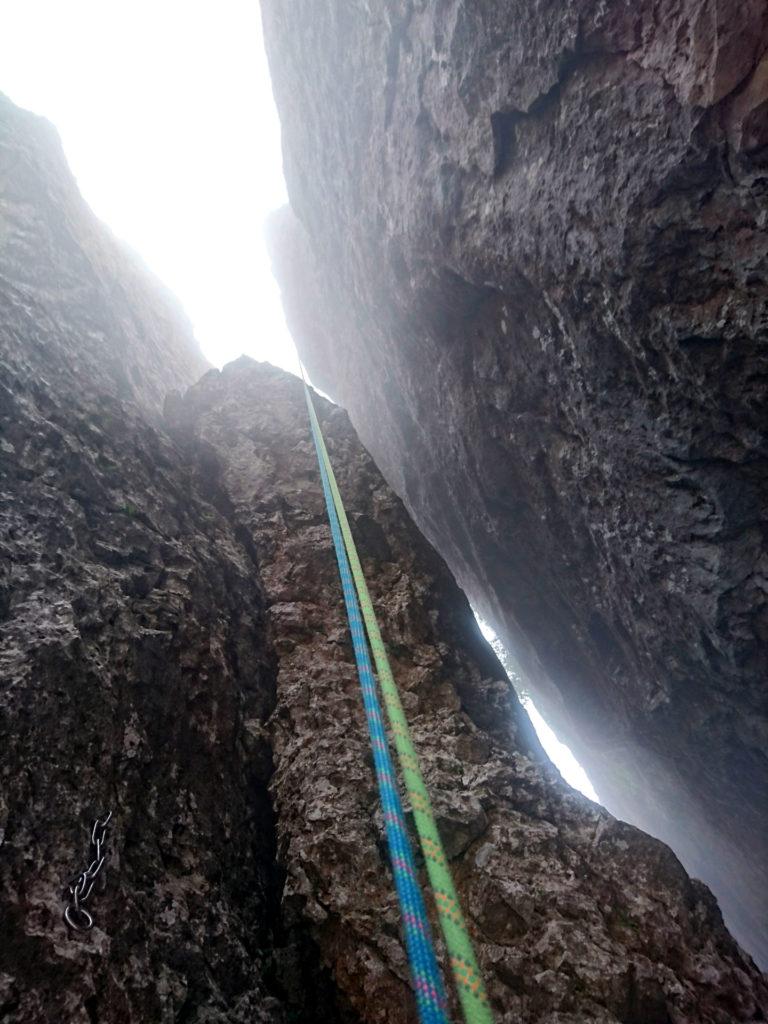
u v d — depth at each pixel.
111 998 2.17
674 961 3.04
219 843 3.18
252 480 6.31
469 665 5.20
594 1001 2.77
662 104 3.50
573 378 5.15
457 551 10.16
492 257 5.26
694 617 5.13
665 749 7.11
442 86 5.10
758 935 8.83
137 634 3.50
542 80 4.18
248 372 8.08
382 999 2.78
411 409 8.98
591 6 3.68
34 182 7.56
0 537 3.27
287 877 3.24
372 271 7.98
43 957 2.08
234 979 2.70
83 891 2.34
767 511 4.30
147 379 7.63
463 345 6.71
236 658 4.27
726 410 4.05
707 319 3.76
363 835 3.38
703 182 3.49
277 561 5.46
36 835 2.35
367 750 3.93
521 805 3.80
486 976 2.91
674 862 3.53
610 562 6.05
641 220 3.79
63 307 6.51
